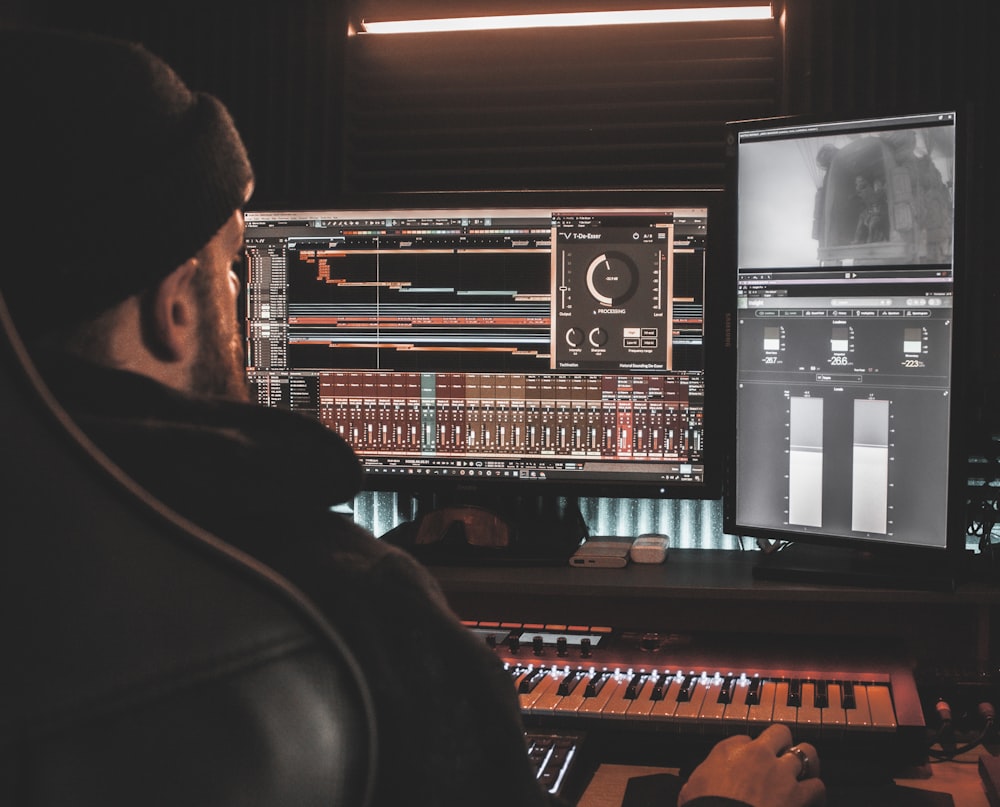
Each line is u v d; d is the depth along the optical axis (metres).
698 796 0.87
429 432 1.74
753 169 1.51
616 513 1.88
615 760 1.29
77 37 0.44
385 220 1.73
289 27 2.02
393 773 0.45
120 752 0.31
